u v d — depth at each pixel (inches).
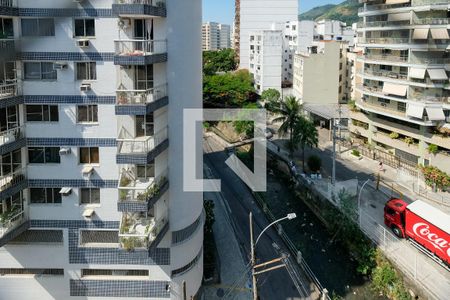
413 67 2032.5
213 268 1282.0
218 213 1720.0
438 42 1942.7
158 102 972.6
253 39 4092.0
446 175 1845.5
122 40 930.7
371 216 1622.8
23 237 1055.0
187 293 1114.1
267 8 5036.9
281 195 2009.1
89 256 1057.5
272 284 1257.4
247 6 5017.2
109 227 1037.8
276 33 3814.0
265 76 3860.7
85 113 993.5
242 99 3511.3
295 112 2253.9
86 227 1038.4
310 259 1455.5
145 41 936.9
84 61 962.7
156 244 989.2
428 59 1993.1
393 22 2138.3
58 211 1029.8
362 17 2440.9
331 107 3137.3
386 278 1266.0
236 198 1909.4
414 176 2033.7
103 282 1073.5
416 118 2039.9
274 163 2364.7
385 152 2289.6
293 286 1250.0
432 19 1943.9
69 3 940.0
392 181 2003.0
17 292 1075.9
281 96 3767.2
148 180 1032.8
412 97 2082.9
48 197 1031.0
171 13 981.2
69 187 1018.7
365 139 2519.7
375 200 1784.0
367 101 2450.8
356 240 1456.7
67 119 987.9
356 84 2628.0
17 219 999.6
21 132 984.9
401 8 2071.9
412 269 1267.2
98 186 1016.2
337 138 2532.0
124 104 933.2
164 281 1082.1
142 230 986.7
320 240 1587.1
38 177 1014.4
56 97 977.5
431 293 1153.4
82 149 1009.5
